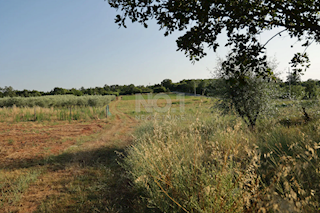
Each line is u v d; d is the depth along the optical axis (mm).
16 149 7270
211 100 8273
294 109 7277
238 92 7195
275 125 6234
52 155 6367
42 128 12148
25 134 10188
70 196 3641
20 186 4082
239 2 3686
